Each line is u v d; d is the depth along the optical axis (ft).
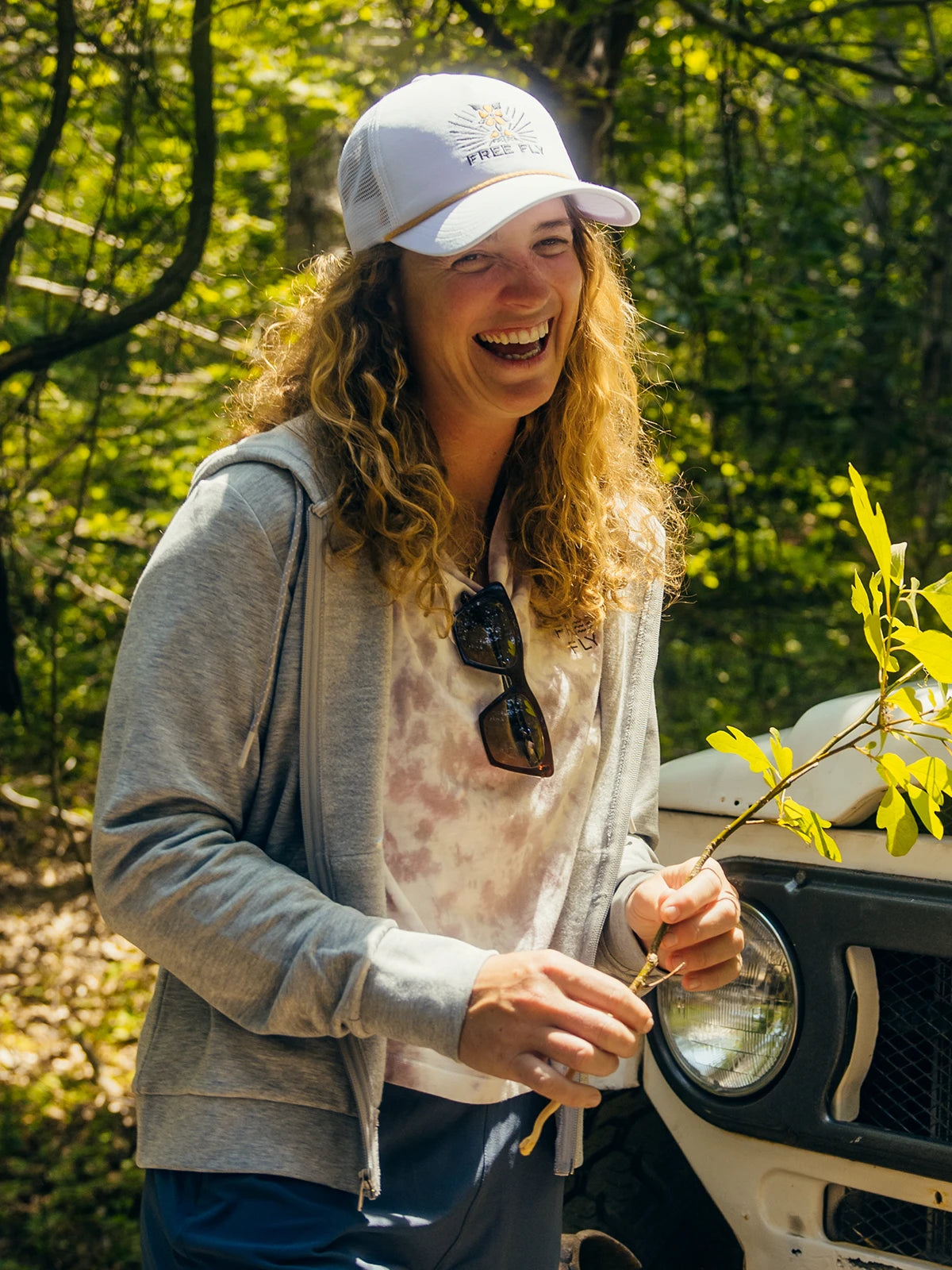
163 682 4.04
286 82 17.31
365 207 4.38
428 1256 4.28
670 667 20.27
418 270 4.35
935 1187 5.13
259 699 4.16
